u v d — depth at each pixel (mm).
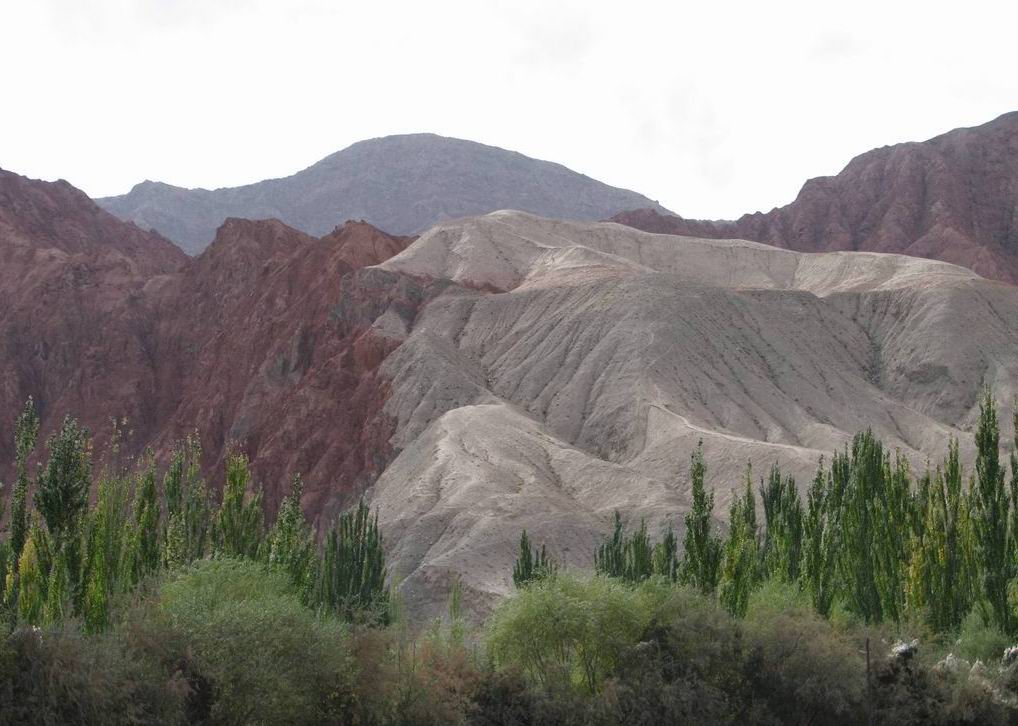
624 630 43438
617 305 135125
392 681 39469
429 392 128375
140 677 35312
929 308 143500
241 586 41656
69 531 41219
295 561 51625
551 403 124125
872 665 43656
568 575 45719
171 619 38062
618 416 115625
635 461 104062
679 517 83375
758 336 136250
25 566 39938
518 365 134500
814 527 53062
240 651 36812
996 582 48250
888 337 144375
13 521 42219
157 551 46875
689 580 50250
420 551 83125
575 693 41750
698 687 42094
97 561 41281
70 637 34844
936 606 49625
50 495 41156
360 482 122750
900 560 50812
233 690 36312
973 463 109188
